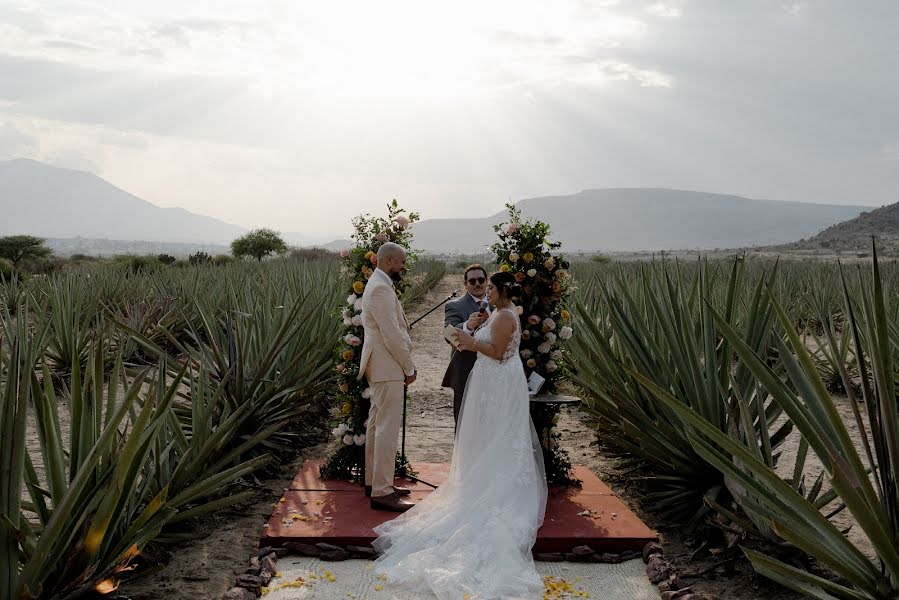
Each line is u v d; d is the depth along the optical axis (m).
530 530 4.59
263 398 6.43
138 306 11.77
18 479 3.05
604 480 6.27
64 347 9.38
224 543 4.68
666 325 5.21
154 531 3.87
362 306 5.28
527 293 6.02
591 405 6.83
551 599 3.98
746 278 14.09
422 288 24.36
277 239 48.31
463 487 4.86
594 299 9.27
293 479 6.15
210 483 4.47
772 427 8.00
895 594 3.06
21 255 42.69
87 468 3.12
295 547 4.55
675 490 5.26
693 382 5.03
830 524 3.26
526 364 5.98
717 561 4.38
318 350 7.96
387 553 4.45
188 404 6.80
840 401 9.28
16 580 3.04
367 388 5.86
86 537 3.28
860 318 6.54
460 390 5.71
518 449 4.91
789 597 3.93
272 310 8.46
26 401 3.02
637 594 4.11
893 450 3.01
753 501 4.11
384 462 5.12
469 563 4.21
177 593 3.93
